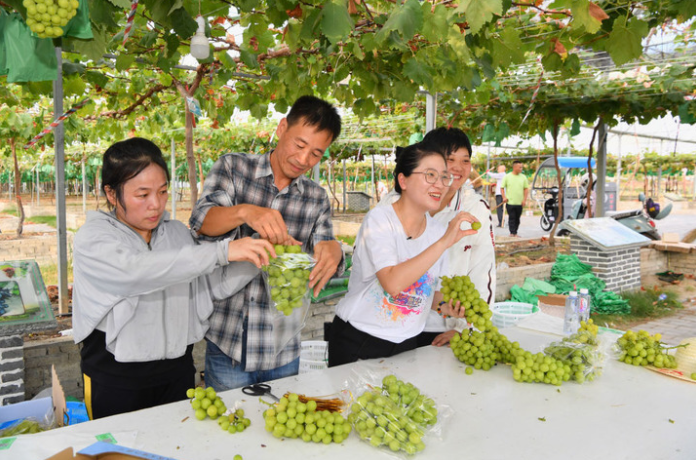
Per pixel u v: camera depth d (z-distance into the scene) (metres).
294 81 5.07
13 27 1.93
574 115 9.25
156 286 1.86
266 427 1.65
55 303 5.96
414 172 2.35
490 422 1.78
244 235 2.46
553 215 17.86
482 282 3.04
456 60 3.64
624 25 2.94
